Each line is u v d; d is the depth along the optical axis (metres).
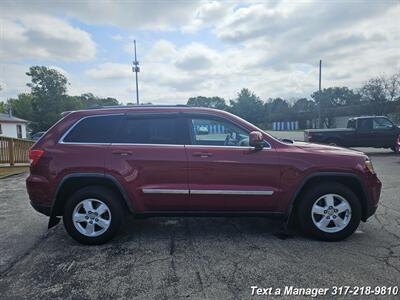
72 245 4.06
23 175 10.84
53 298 2.82
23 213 5.72
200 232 4.46
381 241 3.99
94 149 3.98
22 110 68.12
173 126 4.09
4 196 7.24
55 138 4.07
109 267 3.41
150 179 3.97
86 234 4.01
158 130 4.09
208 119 4.12
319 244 3.94
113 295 2.86
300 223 4.11
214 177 3.96
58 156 3.96
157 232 4.48
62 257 3.69
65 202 4.15
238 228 4.61
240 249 3.83
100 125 4.11
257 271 3.26
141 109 4.16
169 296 2.83
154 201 4.00
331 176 4.02
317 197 4.02
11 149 11.92
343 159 4.03
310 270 3.25
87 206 4.01
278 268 3.31
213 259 3.56
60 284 3.07
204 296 2.82
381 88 41.78
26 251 3.90
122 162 3.94
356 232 4.33
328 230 4.01
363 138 14.38
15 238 4.38
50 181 3.94
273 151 4.01
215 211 4.06
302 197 4.07
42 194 3.97
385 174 8.92
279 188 3.99
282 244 3.96
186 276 3.19
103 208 4.02
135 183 3.96
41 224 5.04
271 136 4.14
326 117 52.84
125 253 3.77
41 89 59.66
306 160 3.98
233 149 4.00
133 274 3.24
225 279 3.11
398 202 5.86
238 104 68.19
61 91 60.88
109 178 3.94
